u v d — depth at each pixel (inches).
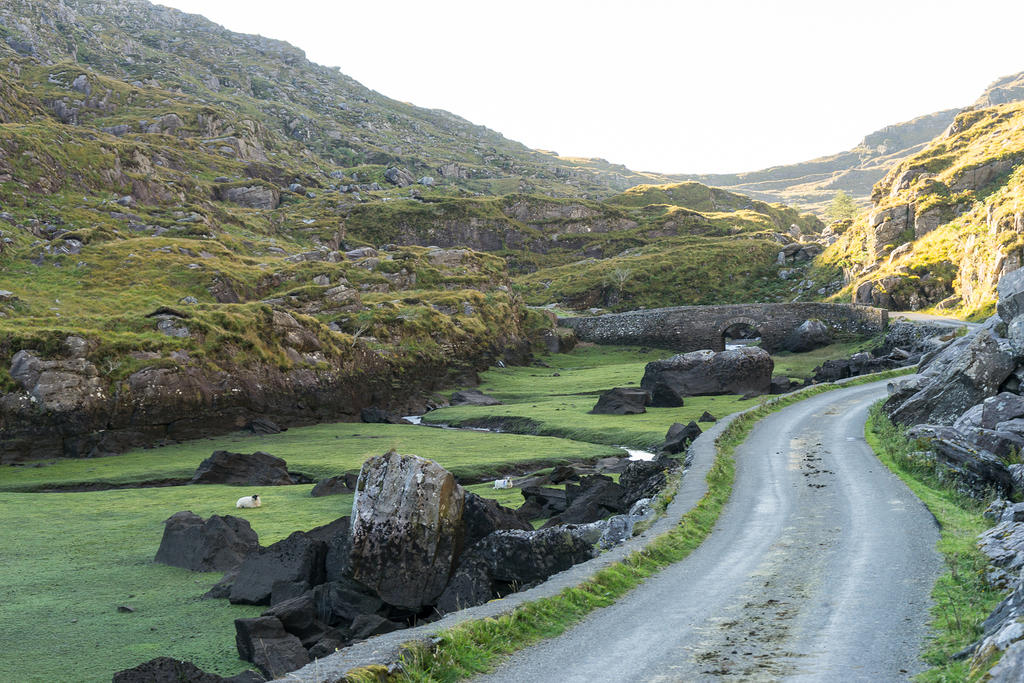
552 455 2466.8
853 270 6397.6
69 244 4906.5
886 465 1422.2
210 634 950.4
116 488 2261.3
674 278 7721.5
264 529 1528.1
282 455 2682.1
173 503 1876.2
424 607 978.1
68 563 1314.0
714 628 589.6
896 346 4370.1
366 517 984.9
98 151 6781.5
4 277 4311.0
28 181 5895.7
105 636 949.8
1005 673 357.7
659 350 5871.1
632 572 764.0
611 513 1381.6
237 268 5177.2
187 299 4404.5
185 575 1235.9
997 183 6003.9
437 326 4877.0
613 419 3115.2
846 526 978.7
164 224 6250.0
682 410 3272.6
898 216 6343.5
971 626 531.2
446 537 1006.4
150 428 3014.3
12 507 1834.4
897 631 561.0
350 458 2571.4
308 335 3868.1
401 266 5979.3
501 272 6791.3
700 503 1110.4
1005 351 1619.1
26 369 2829.7
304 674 433.4
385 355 4274.1
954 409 1692.9
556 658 524.7
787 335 5339.6
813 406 2413.9
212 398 3228.3
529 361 5733.3
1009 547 706.8
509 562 979.9
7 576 1232.2
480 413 3617.1
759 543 911.7
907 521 982.4
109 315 3678.6
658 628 593.6
